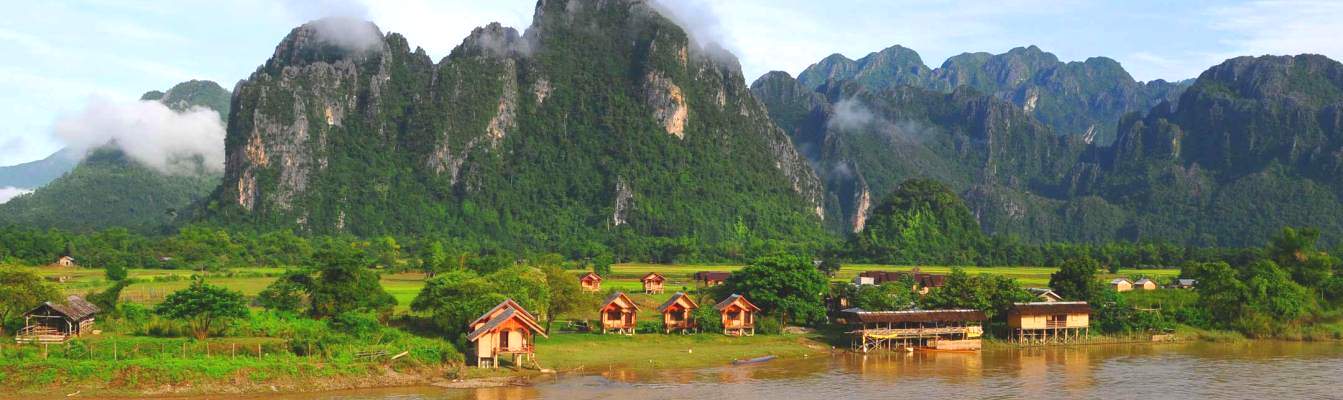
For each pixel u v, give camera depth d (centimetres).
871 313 9869
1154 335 10956
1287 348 10469
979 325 10281
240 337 8031
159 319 8269
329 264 9406
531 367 8162
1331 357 9775
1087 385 8094
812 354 9500
